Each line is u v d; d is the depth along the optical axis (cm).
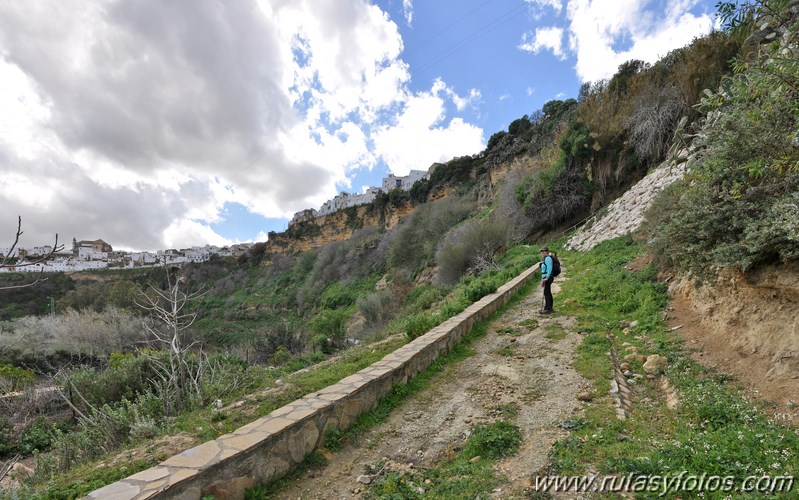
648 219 845
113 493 255
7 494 304
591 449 334
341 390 442
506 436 373
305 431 371
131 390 814
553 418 411
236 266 9319
